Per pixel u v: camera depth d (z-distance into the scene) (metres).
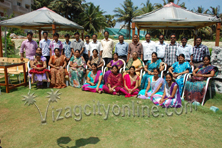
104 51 6.39
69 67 6.12
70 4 33.19
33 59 6.34
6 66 4.96
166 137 2.81
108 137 2.79
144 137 2.80
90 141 2.67
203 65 4.76
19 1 29.23
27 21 7.09
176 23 7.04
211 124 3.27
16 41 13.98
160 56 6.05
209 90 4.84
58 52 5.88
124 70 5.69
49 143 2.62
